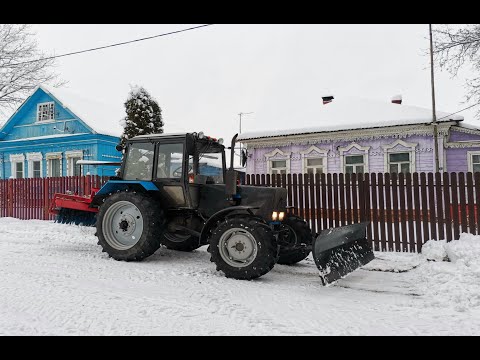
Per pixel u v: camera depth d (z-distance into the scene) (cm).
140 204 596
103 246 623
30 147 2047
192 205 606
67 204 707
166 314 359
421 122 1327
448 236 681
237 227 515
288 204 838
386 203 734
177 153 617
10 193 1277
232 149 569
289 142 1609
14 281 463
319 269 462
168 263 604
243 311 373
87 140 1884
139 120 1433
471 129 1316
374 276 547
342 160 1509
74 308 367
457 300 404
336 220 783
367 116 1518
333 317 361
